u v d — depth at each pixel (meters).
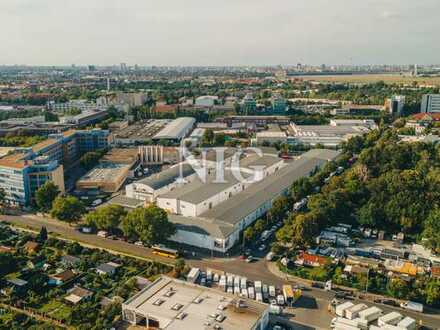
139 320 150.25
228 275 184.75
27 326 151.25
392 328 143.50
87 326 145.88
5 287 176.88
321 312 160.50
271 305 159.88
